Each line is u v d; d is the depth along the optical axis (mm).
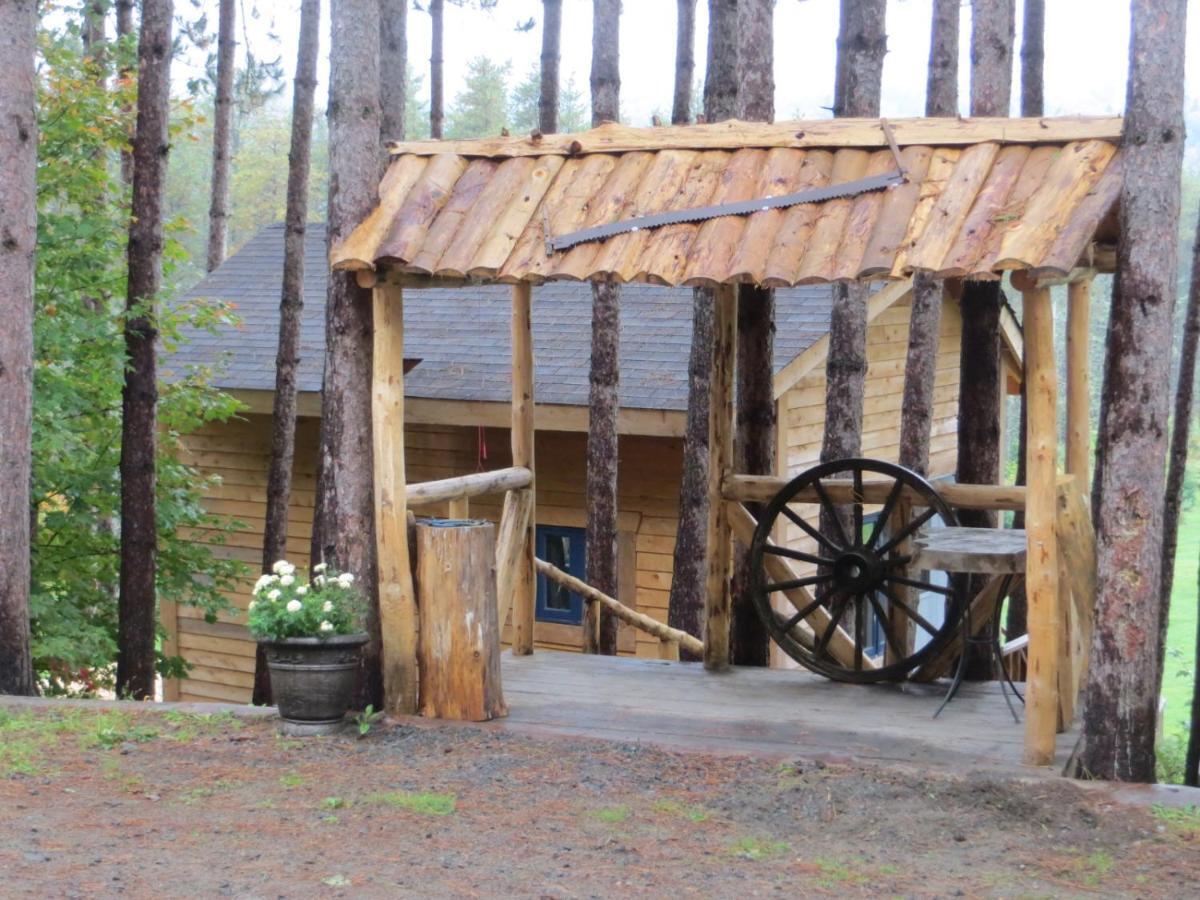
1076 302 7582
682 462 12195
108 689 13328
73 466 12008
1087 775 6113
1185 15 5820
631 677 8305
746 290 8812
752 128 6926
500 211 6977
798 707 7484
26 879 4707
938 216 6121
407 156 7348
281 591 6844
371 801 5793
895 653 8156
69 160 11719
